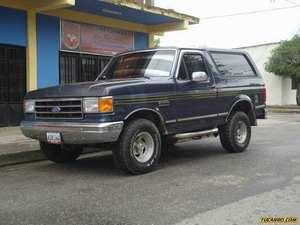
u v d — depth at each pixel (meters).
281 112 28.66
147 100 8.73
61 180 8.31
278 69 31.77
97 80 9.96
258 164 9.53
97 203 6.71
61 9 15.30
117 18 17.23
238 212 6.20
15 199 7.03
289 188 7.45
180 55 9.66
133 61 10.08
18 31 14.22
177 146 12.23
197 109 9.80
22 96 14.54
